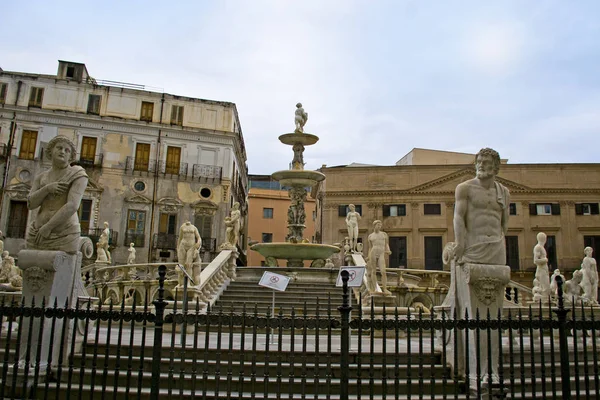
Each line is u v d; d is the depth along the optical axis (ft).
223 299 54.29
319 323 20.36
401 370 26.32
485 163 27.40
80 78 150.61
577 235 159.33
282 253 72.90
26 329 25.62
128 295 67.62
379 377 25.38
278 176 76.59
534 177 162.81
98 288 72.69
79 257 28.22
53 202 27.35
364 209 164.45
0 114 140.67
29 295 25.90
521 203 161.89
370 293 52.19
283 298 54.13
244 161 190.19
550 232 160.15
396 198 163.53
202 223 149.48
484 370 25.20
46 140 142.61
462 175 161.79
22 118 141.90
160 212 146.82
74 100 145.89
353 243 72.43
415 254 160.15
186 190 149.18
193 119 152.97
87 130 145.59
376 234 54.03
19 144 140.87
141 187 146.72
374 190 164.04
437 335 32.65
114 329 42.16
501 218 27.63
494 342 25.55
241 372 20.40
